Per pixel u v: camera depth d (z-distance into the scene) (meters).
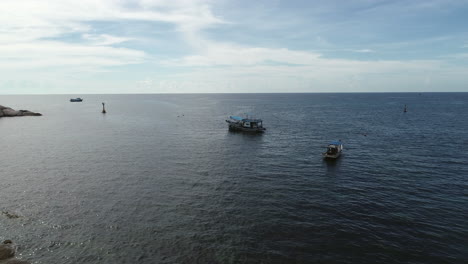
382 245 25.09
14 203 33.00
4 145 65.19
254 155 57.09
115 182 40.12
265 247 24.69
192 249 24.31
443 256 23.56
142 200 34.03
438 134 80.44
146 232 26.89
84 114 149.25
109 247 24.58
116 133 83.56
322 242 25.48
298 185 39.69
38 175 42.97
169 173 44.50
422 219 29.72
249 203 33.47
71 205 32.53
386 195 36.12
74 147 63.03
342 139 74.81
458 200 34.47
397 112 153.75
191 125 104.44
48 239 25.69
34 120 118.31
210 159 53.59
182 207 32.22
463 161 51.59
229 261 22.80
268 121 116.44
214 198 34.81
